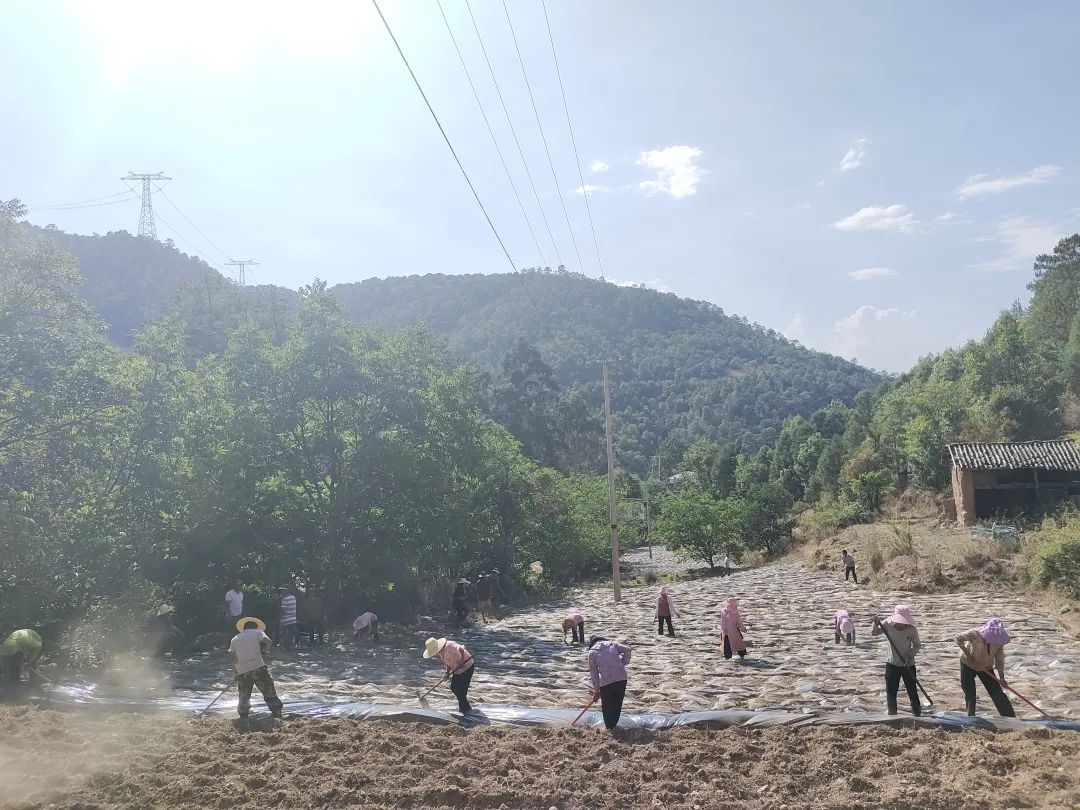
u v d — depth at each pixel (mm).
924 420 55875
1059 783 8172
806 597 30609
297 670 16406
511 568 40062
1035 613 22844
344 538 25656
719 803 7746
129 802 7922
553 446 89312
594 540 52656
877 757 9047
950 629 20984
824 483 82250
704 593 34875
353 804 7906
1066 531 25750
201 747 9656
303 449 25109
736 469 95750
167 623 19094
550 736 10195
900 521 45062
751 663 17344
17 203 17750
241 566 23047
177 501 20891
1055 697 12836
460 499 28312
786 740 9820
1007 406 54875
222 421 23594
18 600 16266
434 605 32469
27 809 7645
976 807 7590
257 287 113000
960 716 10656
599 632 24281
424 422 26828
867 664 16828
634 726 10516
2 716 10922
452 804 7922
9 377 17297
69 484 18469
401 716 11102
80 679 14641
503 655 19672
